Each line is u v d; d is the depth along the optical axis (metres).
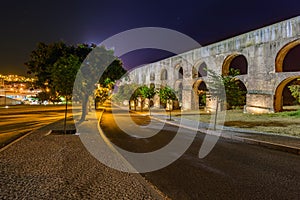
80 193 5.07
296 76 24.36
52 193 5.01
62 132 14.15
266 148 11.53
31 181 5.68
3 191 5.05
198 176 6.86
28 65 21.69
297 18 23.78
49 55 20.81
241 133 15.75
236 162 8.57
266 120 21.86
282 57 26.42
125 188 5.44
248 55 28.45
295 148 10.60
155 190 5.59
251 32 28.14
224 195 5.43
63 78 15.88
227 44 31.02
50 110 41.34
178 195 5.41
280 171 7.46
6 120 22.17
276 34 25.69
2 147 9.61
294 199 5.26
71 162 7.48
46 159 7.70
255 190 5.77
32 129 14.98
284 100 37.84
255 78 27.62
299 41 24.33
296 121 20.25
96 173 6.48
